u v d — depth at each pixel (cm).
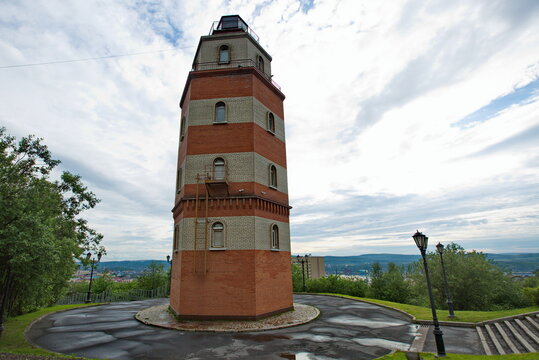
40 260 1416
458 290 3922
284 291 2117
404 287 4072
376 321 1866
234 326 1672
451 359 1098
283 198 2317
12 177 1614
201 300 1841
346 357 1166
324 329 1641
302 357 1168
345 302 2786
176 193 2378
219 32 2514
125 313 2230
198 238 1934
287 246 2248
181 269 1892
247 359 1147
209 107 2192
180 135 2478
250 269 1875
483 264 3934
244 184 2031
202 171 2069
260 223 2005
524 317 1686
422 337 1477
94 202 3134
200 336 1495
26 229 1377
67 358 1080
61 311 2361
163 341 1404
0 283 1570
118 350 1267
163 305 2619
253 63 2355
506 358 1049
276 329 1633
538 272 6362
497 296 4116
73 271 2941
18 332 1560
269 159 2247
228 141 2116
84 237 3059
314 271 8425
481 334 1540
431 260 4400
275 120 2419
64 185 2972
